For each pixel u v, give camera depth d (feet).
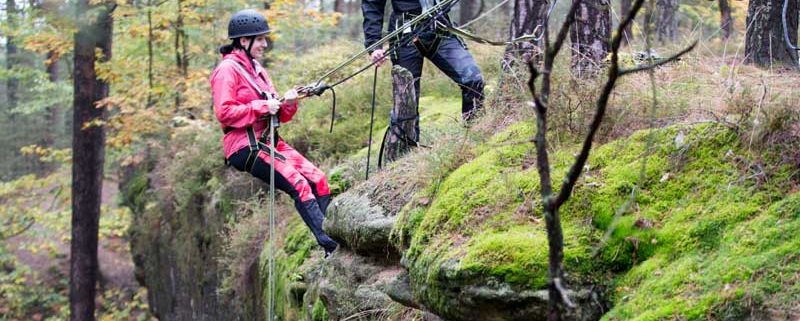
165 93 36.91
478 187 11.72
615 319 8.77
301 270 19.54
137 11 34.60
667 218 9.64
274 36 35.37
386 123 26.37
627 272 9.44
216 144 31.63
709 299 8.04
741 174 9.62
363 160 21.08
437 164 13.79
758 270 8.03
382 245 14.83
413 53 17.48
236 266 25.71
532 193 10.90
